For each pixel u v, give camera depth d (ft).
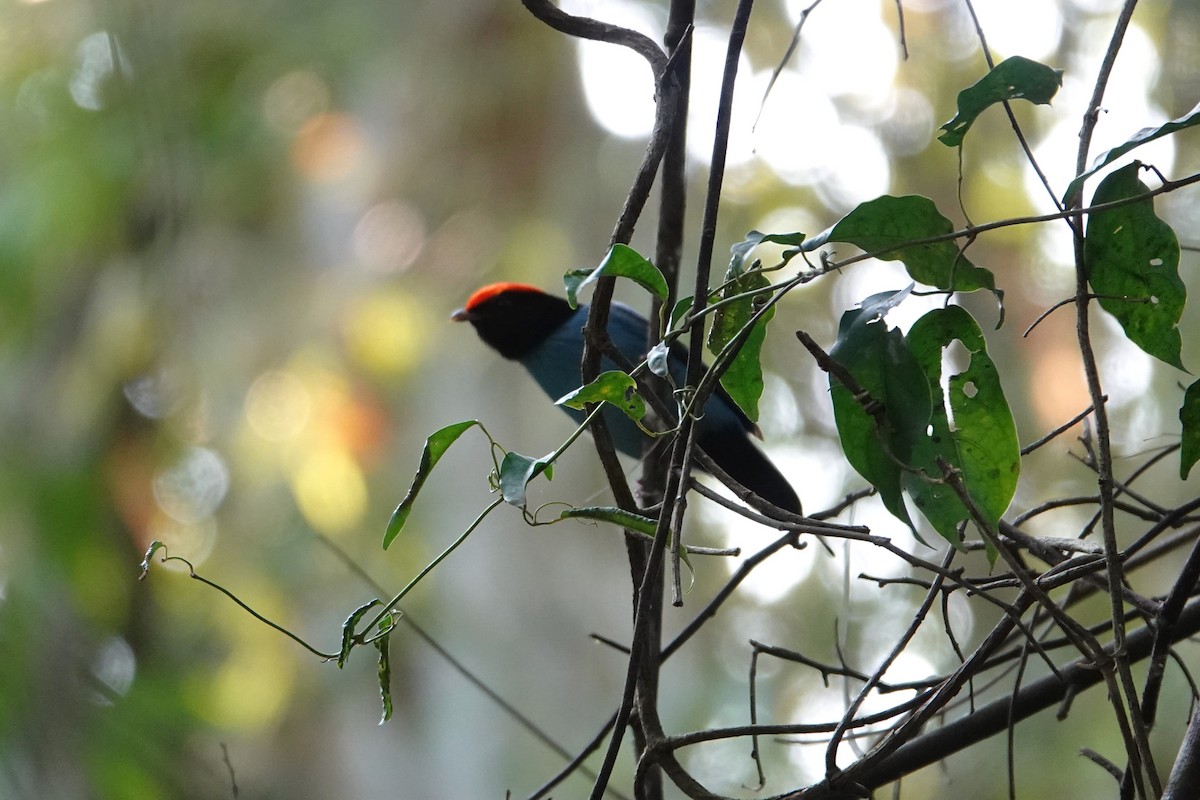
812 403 39.06
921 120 39.17
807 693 37.14
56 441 37.70
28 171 38.09
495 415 43.37
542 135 44.21
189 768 29.91
